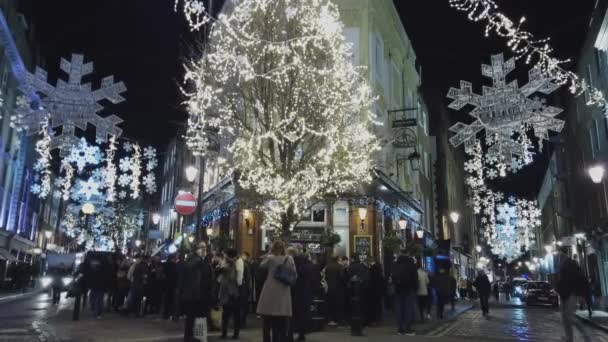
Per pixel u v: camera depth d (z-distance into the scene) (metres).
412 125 28.52
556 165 48.34
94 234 54.78
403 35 35.97
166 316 15.62
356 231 24.12
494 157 14.70
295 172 18.11
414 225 34.56
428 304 20.19
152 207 62.88
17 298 29.50
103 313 17.48
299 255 11.19
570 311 11.18
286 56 17.67
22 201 50.06
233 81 18.45
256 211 23.31
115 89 14.86
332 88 18.64
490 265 87.94
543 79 11.77
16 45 41.44
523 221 48.31
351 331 12.56
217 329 12.88
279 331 8.84
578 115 36.09
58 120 14.48
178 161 48.00
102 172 25.73
